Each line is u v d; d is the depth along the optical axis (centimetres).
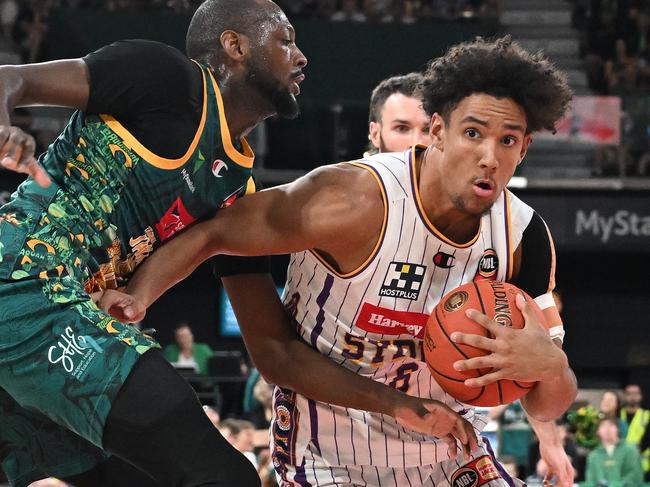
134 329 298
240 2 334
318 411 360
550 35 1545
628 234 1346
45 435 339
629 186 1335
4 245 295
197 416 290
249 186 351
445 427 328
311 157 1252
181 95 309
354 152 1256
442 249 329
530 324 311
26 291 292
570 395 331
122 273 323
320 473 365
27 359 289
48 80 292
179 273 323
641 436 1073
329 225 324
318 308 345
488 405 322
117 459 343
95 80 300
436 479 372
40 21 1368
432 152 327
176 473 286
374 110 473
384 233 325
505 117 309
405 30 1362
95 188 306
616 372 1588
